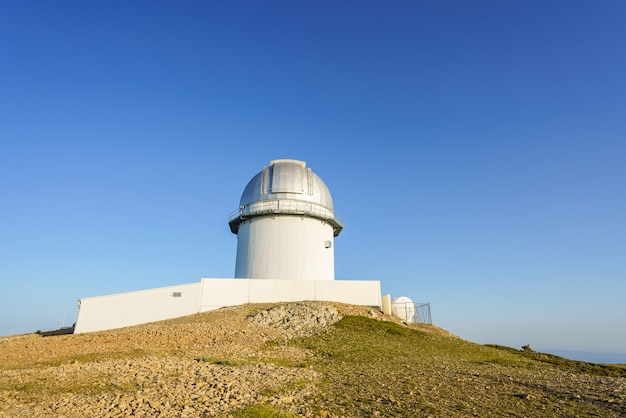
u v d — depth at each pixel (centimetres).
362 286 3219
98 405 896
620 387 1322
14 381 1134
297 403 988
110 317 2980
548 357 2381
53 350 1895
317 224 3934
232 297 3130
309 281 3209
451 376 1441
